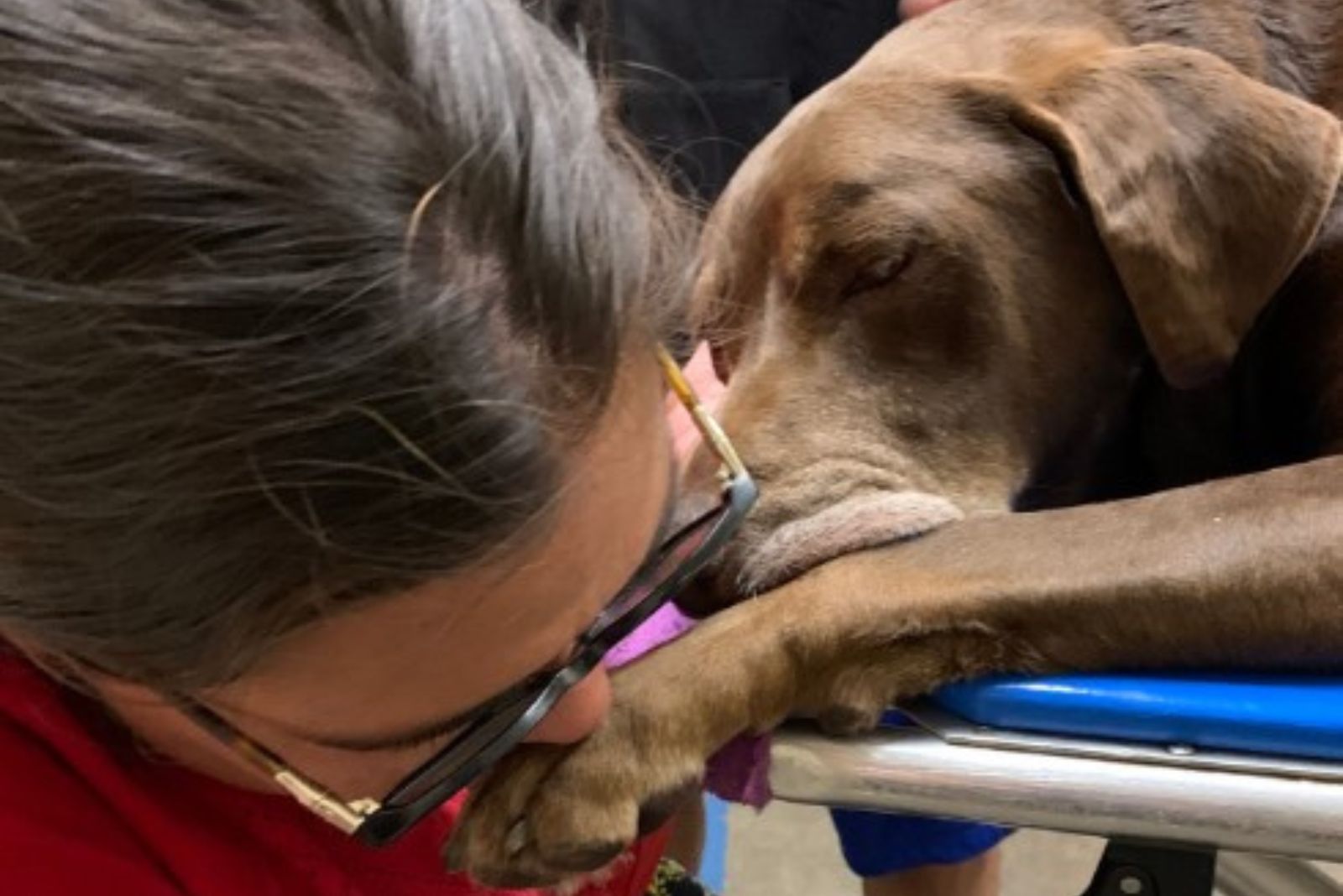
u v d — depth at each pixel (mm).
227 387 520
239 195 512
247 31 527
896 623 852
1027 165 1034
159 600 559
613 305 593
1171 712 788
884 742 834
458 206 546
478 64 561
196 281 512
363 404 531
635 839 839
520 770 827
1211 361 994
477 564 589
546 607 647
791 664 858
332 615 589
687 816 1477
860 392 1018
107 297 509
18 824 748
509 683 677
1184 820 765
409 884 859
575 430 593
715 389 1117
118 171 505
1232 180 984
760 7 1729
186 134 508
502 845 822
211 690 616
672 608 968
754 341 1054
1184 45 1100
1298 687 815
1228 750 783
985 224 1021
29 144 507
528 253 562
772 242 1056
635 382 653
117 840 772
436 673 645
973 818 807
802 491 972
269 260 515
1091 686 815
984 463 1024
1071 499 1097
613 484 651
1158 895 810
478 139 551
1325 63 1115
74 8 513
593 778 825
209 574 552
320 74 528
